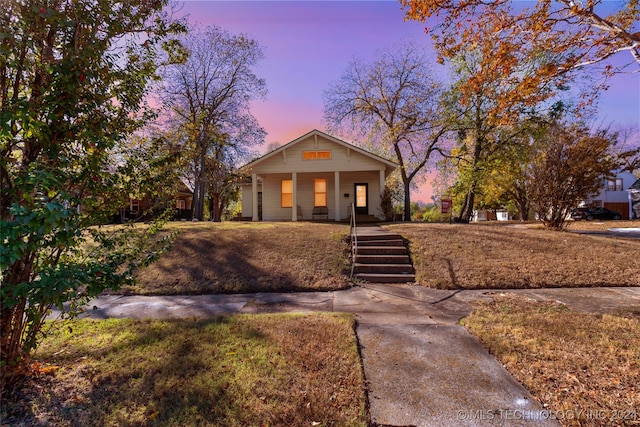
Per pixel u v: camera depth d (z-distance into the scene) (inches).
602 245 358.9
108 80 124.3
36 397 107.6
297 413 99.3
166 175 148.2
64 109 109.9
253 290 264.4
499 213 1776.6
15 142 106.4
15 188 99.9
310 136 723.4
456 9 242.8
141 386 114.1
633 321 172.4
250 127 963.3
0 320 104.8
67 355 137.6
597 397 105.7
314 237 391.5
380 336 160.9
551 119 645.9
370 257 327.3
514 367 126.7
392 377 121.0
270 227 469.4
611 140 474.9
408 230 436.1
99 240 129.4
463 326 173.8
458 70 705.6
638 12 232.1
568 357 133.0
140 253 142.5
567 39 251.1
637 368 123.2
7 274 104.7
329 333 160.4
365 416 98.1
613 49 237.3
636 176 1336.1
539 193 504.4
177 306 224.8
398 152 874.1
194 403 104.3
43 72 109.2
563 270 289.9
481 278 277.7
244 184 970.1
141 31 140.3
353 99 894.4
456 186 824.3
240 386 113.3
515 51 258.5
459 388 113.0
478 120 704.4
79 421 96.5
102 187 123.3
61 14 107.0
